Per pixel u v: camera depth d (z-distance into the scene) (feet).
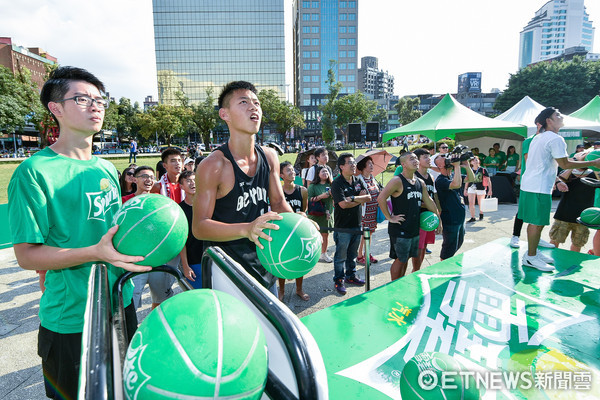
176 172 14.29
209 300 2.39
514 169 37.35
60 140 5.72
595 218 11.82
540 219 12.19
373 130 54.39
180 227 4.31
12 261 18.70
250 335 2.30
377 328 8.91
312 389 2.35
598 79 123.34
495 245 15.24
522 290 10.89
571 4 569.23
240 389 2.13
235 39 265.95
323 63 320.50
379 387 6.91
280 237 4.61
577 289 10.89
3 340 11.05
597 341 8.21
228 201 6.51
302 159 24.47
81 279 5.51
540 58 590.14
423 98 354.33
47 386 5.71
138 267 4.08
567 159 11.46
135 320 6.64
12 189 4.83
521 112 36.91
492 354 7.82
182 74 266.57
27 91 108.99
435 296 10.52
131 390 2.12
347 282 15.55
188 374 2.02
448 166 14.62
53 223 5.20
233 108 6.36
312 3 314.14
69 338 5.46
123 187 15.52
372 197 16.98
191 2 260.83
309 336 2.64
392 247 13.29
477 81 391.24
